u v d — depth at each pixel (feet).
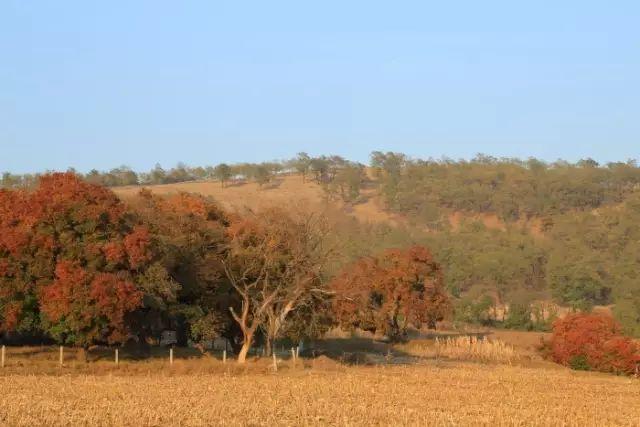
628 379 178.29
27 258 150.30
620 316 304.71
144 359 166.09
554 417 101.65
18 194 165.89
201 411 93.76
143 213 181.88
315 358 184.34
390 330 257.14
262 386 124.06
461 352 222.69
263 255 179.01
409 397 117.39
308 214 208.13
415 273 256.52
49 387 112.88
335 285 231.71
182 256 177.88
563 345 209.05
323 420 92.02
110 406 94.84
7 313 149.28
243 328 175.01
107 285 148.77
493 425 92.79
